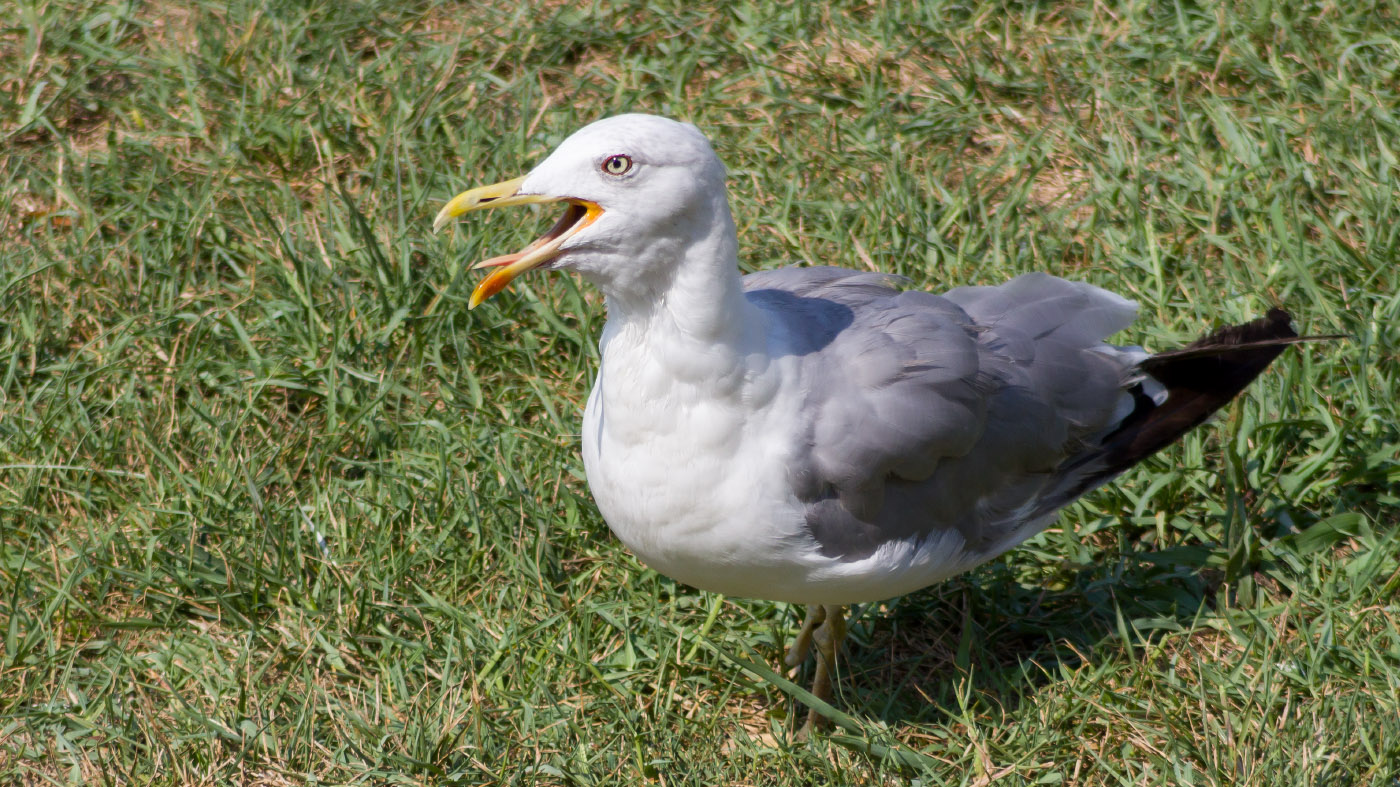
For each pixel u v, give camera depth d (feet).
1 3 31.01
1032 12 31.40
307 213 26.89
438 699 18.25
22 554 20.47
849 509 16.33
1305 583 20.30
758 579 16.79
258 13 30.40
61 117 28.76
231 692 18.49
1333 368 22.93
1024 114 29.19
